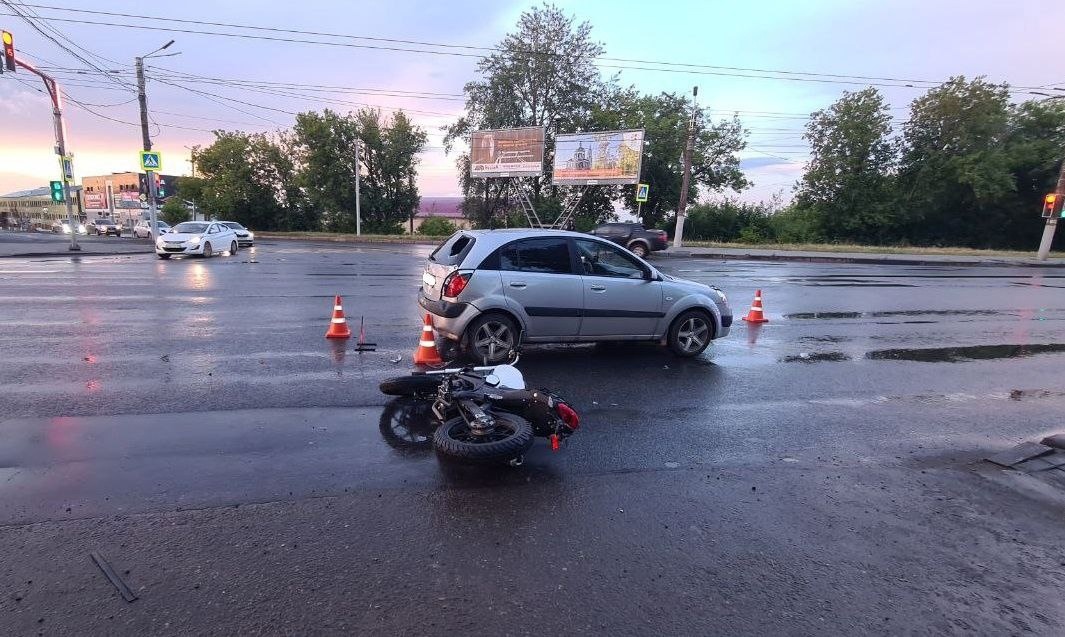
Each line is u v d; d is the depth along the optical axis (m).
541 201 45.19
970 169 43.12
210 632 2.53
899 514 3.80
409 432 4.89
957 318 12.20
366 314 10.57
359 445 4.59
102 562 2.99
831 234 48.22
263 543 3.22
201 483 3.87
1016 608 2.87
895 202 45.69
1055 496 4.10
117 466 4.07
